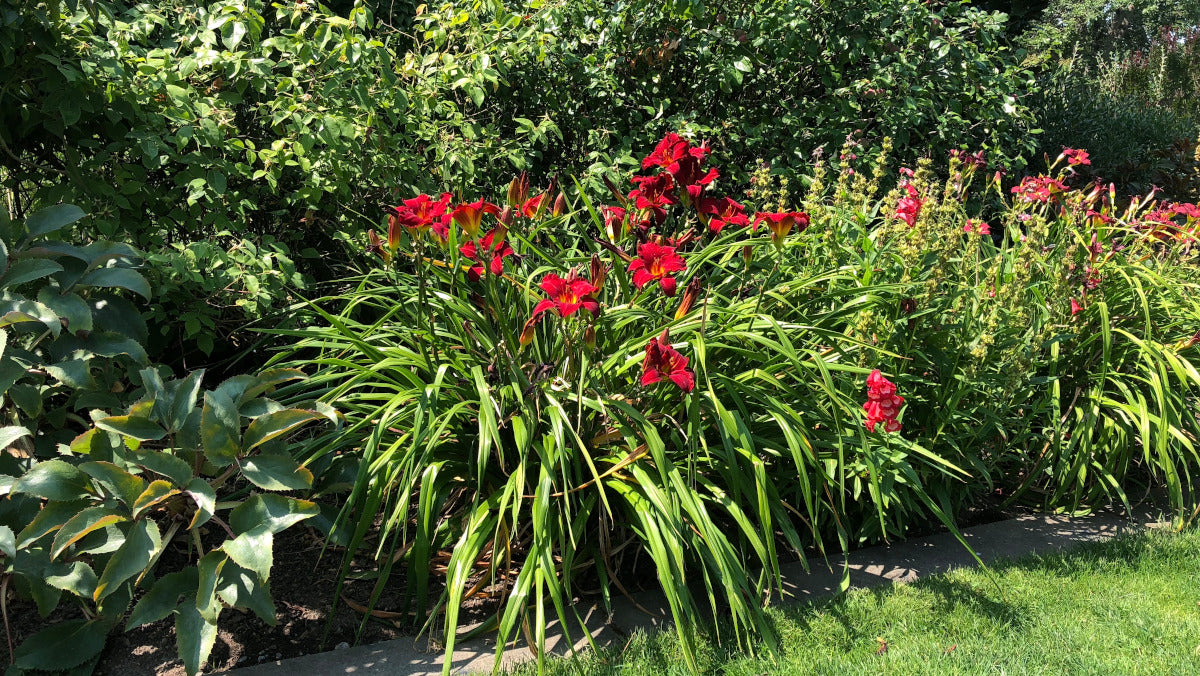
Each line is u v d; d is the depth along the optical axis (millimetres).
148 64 3918
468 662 2803
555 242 4027
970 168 4457
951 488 4008
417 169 4738
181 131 3807
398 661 2811
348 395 3416
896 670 2750
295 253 4758
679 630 2596
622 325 3350
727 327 3311
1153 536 3879
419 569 2887
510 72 5660
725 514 3535
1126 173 9367
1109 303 4473
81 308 2930
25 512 2863
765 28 5723
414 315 3619
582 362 2969
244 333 4758
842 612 3104
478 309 3363
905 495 3662
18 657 2627
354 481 3135
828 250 4203
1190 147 9219
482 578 3094
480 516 2932
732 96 6094
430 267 3426
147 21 4285
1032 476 4133
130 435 2641
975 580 3383
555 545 3146
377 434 2932
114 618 2742
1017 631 3033
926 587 3318
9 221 3021
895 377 3773
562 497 3137
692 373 2729
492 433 2801
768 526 2887
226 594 2584
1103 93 12758
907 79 5883
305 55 4281
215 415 2691
